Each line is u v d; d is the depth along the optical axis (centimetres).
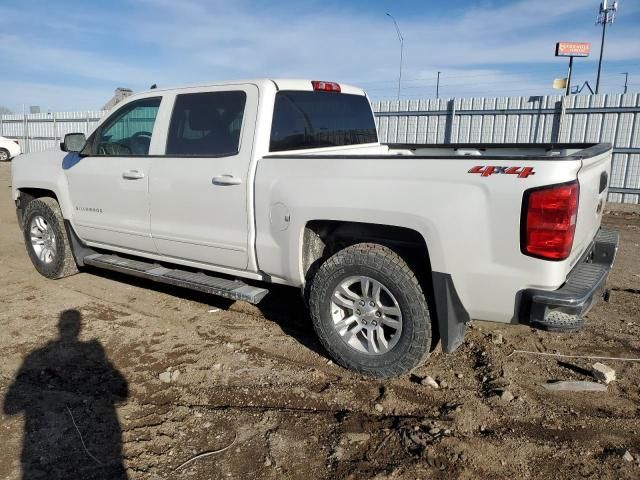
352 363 370
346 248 367
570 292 300
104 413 331
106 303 519
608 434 306
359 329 369
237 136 412
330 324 376
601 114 1144
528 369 383
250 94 409
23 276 608
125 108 491
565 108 1172
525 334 440
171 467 282
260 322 470
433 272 327
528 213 295
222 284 433
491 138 1262
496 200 303
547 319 301
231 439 304
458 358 402
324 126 470
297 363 395
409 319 345
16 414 330
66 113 2283
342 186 354
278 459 287
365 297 362
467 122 1281
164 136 456
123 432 312
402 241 365
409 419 321
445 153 540
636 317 480
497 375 373
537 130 1210
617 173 1152
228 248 421
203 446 299
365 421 321
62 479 273
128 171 474
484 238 309
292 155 383
